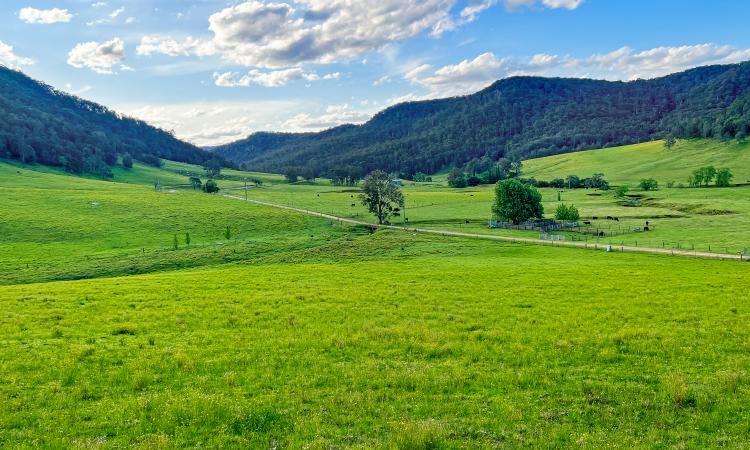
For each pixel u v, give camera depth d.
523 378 20.97
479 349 25.23
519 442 15.43
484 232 117.75
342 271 61.12
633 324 30.53
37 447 15.27
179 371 22.22
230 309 35.75
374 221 143.75
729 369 21.47
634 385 20.00
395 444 15.02
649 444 15.12
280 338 27.81
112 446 15.30
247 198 199.62
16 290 44.66
